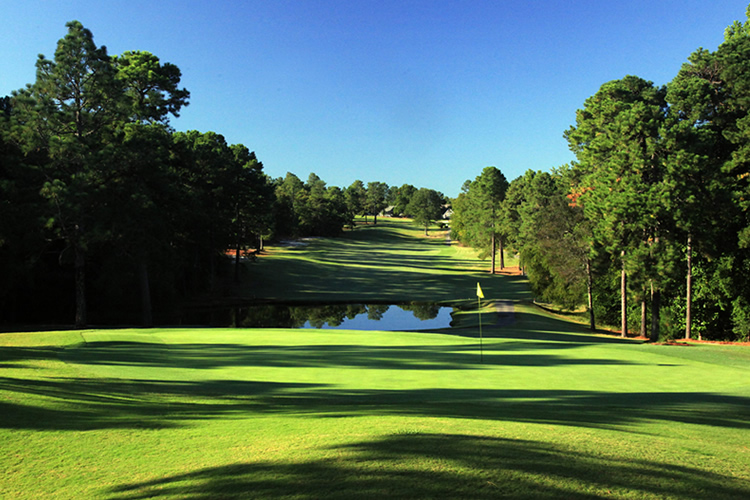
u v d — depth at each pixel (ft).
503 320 117.08
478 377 41.22
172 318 131.44
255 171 188.75
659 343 90.84
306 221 403.95
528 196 209.36
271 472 13.61
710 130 96.94
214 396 29.58
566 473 13.89
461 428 19.47
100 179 97.09
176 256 129.39
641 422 24.47
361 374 41.29
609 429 21.65
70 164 92.79
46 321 115.03
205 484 12.80
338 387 34.76
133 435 18.42
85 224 94.02
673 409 29.55
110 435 18.35
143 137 103.96
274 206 326.03
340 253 298.35
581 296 143.84
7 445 16.75
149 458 15.47
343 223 467.93
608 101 119.14
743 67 94.63
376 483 12.54
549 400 31.30
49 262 112.06
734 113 101.65
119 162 95.96
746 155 92.63
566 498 11.87
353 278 213.66
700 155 93.15
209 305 151.94
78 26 92.68
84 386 29.55
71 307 121.39
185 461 15.05
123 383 31.94
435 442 16.81
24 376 31.35
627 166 100.01
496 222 240.32
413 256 312.09
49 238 95.55
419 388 35.19
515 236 226.79
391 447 16.08
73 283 116.78
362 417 22.29
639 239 104.06
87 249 90.68
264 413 24.03
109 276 108.17
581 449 16.89
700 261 106.63
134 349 53.01
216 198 169.37
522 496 11.85
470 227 296.71
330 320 131.95
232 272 204.54
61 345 53.83
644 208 95.45
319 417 22.47
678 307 112.47
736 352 64.39
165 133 119.03
